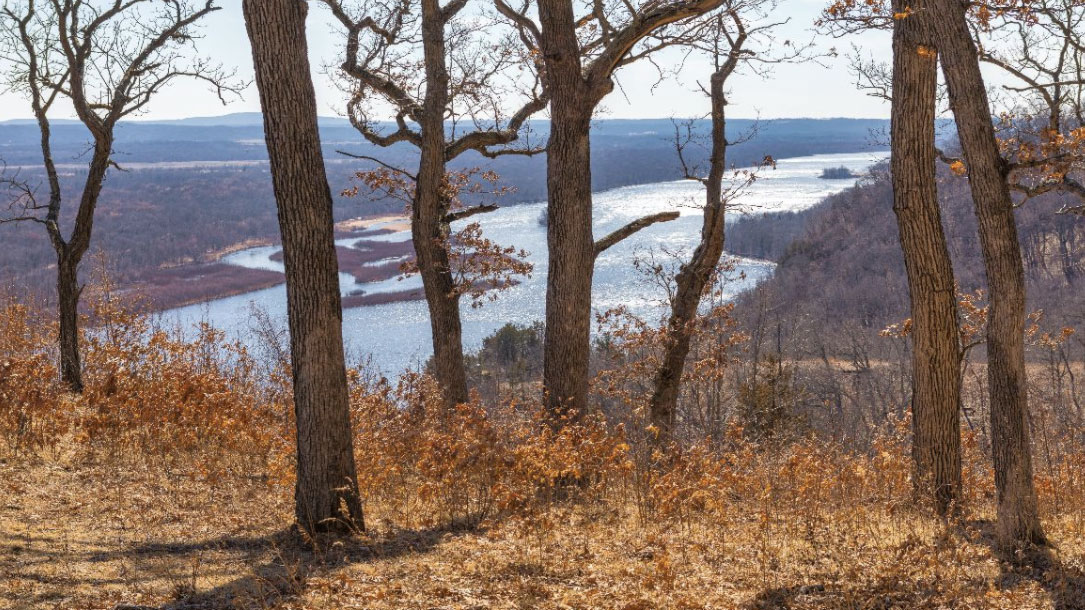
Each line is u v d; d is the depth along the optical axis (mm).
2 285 24219
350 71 14492
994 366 7309
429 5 13836
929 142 9117
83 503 8602
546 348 11641
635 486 10289
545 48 10992
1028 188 8945
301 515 7680
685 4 10312
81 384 15117
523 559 7223
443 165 14297
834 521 8711
